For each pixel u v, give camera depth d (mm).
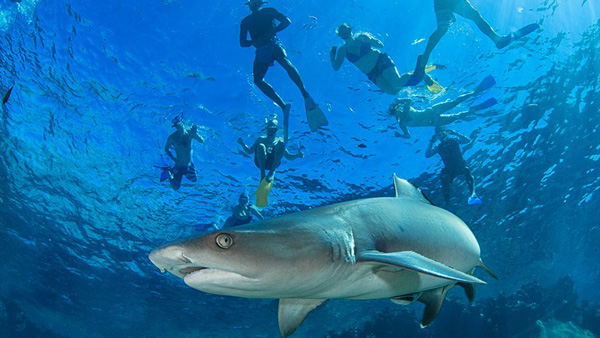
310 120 9266
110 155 16188
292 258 2002
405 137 12359
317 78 12359
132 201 18203
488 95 13617
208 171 15281
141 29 12133
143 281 24391
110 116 14648
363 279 2434
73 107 14867
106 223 20375
